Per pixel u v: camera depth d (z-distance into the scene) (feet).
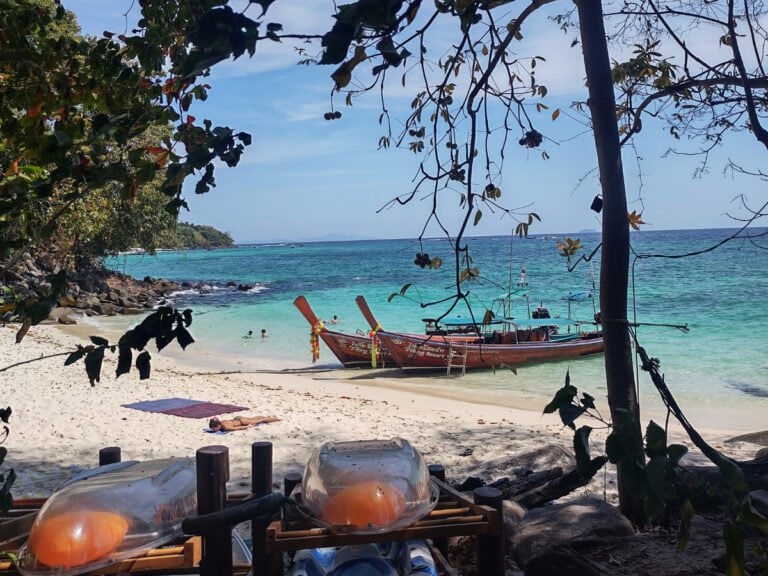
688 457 27.37
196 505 10.38
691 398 47.06
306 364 66.80
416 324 95.76
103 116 9.30
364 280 193.67
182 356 71.51
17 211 8.51
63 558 8.64
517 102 11.53
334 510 9.62
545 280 158.61
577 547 12.41
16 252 9.23
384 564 10.54
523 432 33.94
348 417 36.81
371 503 9.55
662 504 6.57
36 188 8.32
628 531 13.14
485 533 9.80
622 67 17.57
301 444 30.50
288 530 10.34
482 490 10.34
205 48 6.31
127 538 9.16
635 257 14.61
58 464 26.32
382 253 444.14
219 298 143.43
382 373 60.03
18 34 10.39
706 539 12.62
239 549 12.45
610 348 14.56
